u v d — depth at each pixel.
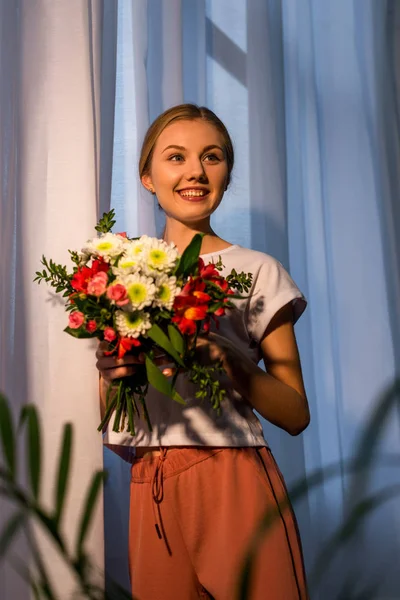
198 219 1.50
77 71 1.62
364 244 2.22
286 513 1.29
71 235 1.56
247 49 2.13
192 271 1.21
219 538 1.26
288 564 1.24
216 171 1.50
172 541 1.29
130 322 1.17
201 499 1.28
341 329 2.20
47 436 1.49
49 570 1.39
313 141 2.21
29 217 1.58
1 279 1.61
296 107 2.19
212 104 2.13
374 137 2.26
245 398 1.36
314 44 2.28
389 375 2.17
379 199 2.24
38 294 1.55
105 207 1.78
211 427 1.31
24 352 1.56
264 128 2.09
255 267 1.45
